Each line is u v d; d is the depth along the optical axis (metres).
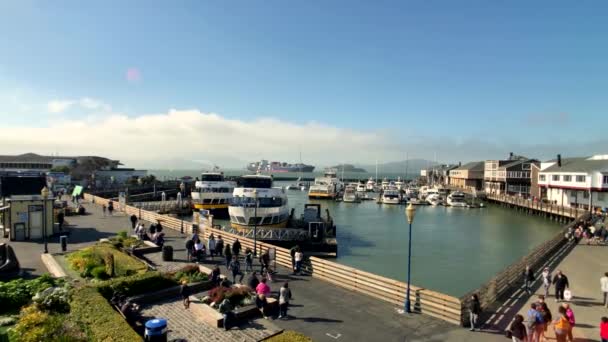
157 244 26.59
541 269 23.95
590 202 58.50
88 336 10.59
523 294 18.11
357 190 120.50
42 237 30.02
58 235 30.95
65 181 82.50
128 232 33.03
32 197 30.48
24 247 26.23
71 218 41.66
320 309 15.27
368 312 15.02
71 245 27.12
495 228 57.00
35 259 22.77
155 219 39.56
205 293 16.16
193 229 32.59
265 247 24.45
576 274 22.86
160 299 15.87
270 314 14.52
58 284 16.39
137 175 115.25
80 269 19.41
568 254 29.12
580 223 41.66
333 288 18.06
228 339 12.23
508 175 89.81
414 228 56.19
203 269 19.28
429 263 35.19
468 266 34.31
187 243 23.33
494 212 77.31
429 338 12.72
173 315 14.19
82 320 11.52
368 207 86.50
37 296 13.03
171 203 60.97
